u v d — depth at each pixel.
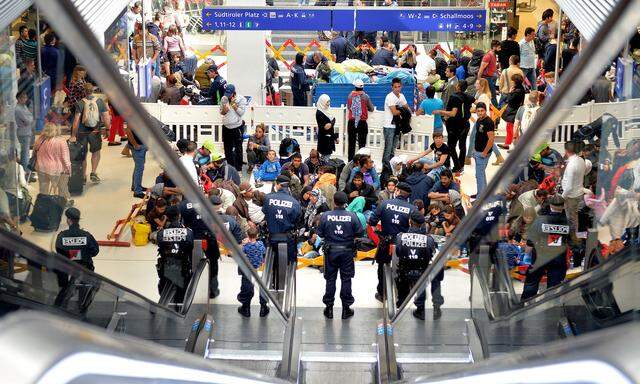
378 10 21.42
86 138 12.69
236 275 10.19
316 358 11.63
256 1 21.50
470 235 7.53
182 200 9.48
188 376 3.28
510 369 2.99
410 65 25.59
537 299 6.81
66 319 2.58
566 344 2.60
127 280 10.27
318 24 21.39
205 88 23.88
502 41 25.22
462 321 8.09
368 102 20.28
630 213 8.92
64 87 11.82
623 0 3.81
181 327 8.38
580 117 12.89
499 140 22.11
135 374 2.63
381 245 13.66
